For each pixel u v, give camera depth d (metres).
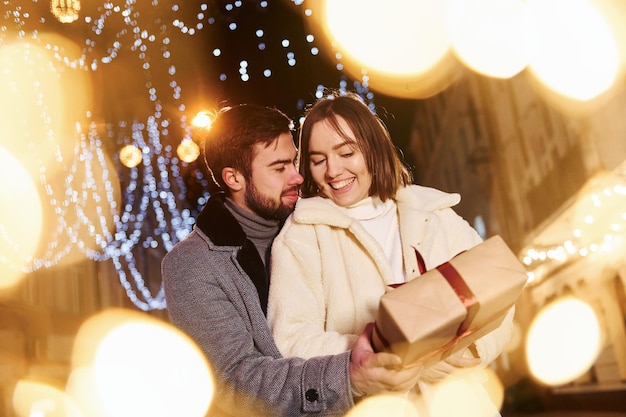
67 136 17.31
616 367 17.05
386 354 2.37
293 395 2.64
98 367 15.00
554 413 18.16
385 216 3.15
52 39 16.66
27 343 15.72
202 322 2.97
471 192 30.02
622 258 15.55
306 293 2.96
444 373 2.71
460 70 24.91
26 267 15.66
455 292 2.37
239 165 3.23
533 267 22.38
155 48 18.52
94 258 19.22
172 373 2.98
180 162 22.09
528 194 22.53
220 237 3.11
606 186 16.02
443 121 32.31
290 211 3.27
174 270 3.07
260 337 2.96
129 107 20.34
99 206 19.11
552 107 18.30
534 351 20.61
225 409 2.85
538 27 16.39
